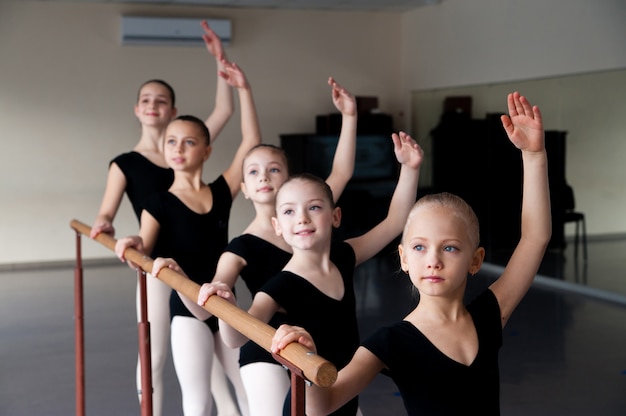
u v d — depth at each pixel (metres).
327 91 10.69
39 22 9.41
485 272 8.93
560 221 7.95
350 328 2.39
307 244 2.31
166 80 9.95
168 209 3.28
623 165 7.09
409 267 1.78
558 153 7.97
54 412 4.30
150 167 3.84
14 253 9.53
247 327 1.61
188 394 2.97
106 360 5.34
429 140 10.31
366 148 9.97
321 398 1.54
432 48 10.22
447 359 1.71
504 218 8.88
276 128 10.51
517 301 1.89
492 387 1.76
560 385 4.70
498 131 8.88
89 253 9.83
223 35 10.02
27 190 9.53
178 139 3.31
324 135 9.88
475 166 9.34
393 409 4.29
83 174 9.70
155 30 9.68
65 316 6.81
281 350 1.42
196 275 3.29
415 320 1.77
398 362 1.71
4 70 9.33
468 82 9.45
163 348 3.33
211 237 3.33
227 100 4.20
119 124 9.79
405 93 10.90
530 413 4.21
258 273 2.65
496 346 1.80
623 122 7.04
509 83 8.70
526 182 1.95
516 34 8.53
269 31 10.38
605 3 7.26
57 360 5.38
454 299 1.77
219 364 3.51
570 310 6.82
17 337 6.08
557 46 7.92
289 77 10.52
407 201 2.64
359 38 10.80
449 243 1.73
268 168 2.74
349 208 9.88
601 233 7.36
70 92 9.59
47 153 9.56
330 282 2.38
